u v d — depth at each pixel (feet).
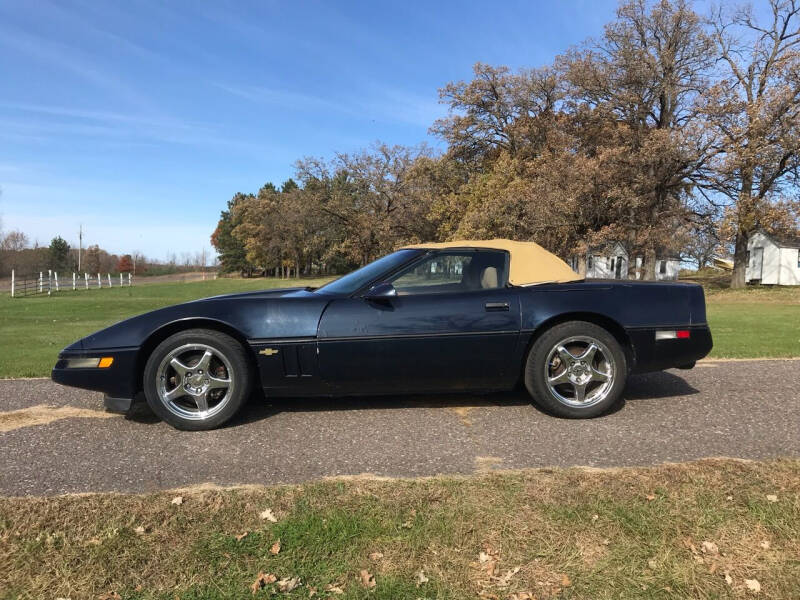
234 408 12.37
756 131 73.82
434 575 6.91
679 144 76.84
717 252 80.89
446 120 125.08
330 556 7.27
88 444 11.43
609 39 91.50
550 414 13.25
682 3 86.17
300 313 12.60
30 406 14.43
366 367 12.62
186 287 152.15
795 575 6.88
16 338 33.81
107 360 12.22
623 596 6.54
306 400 14.75
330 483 9.09
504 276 13.50
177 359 12.36
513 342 12.80
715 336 31.73
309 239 165.17
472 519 7.98
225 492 8.77
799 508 8.18
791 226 74.69
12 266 257.75
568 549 7.37
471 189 116.47
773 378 17.17
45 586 6.74
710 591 6.61
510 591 6.63
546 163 88.02
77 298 91.09
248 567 7.07
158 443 11.48
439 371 12.84
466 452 10.75
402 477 9.44
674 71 88.84
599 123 96.32
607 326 13.39
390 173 139.85
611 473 9.32
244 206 262.67
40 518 8.03
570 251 83.51
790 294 86.43
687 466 9.51
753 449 10.68
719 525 7.84
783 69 78.64
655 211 85.97
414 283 13.33
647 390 15.65
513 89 115.96
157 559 7.22
